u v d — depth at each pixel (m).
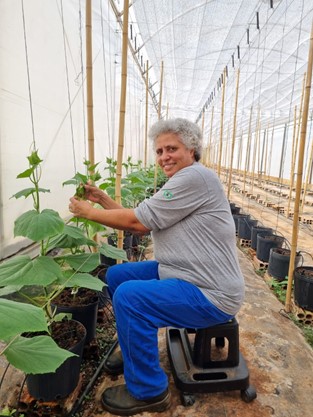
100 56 4.85
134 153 8.77
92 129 2.13
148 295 1.48
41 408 1.49
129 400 1.58
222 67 7.30
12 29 2.57
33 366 1.11
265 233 4.23
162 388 1.57
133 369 1.51
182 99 12.23
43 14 3.08
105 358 1.94
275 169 16.11
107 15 4.79
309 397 1.73
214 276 1.55
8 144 2.62
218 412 1.60
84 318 1.91
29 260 1.46
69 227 1.70
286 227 6.27
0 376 1.77
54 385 1.44
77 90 4.10
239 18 4.57
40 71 3.08
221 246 1.56
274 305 2.85
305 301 2.58
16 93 2.67
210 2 4.10
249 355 2.07
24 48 2.76
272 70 7.34
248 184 15.93
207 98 11.59
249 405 1.65
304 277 2.59
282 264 3.24
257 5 4.14
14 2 2.57
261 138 18.69
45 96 3.21
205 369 1.70
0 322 0.92
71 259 1.70
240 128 18.67
